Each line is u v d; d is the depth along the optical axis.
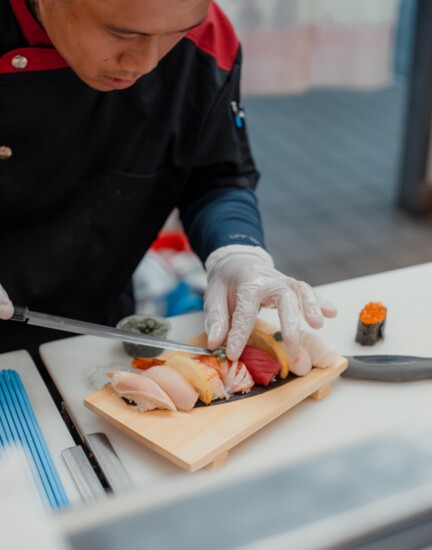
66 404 0.95
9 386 0.95
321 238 3.03
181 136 1.21
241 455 0.85
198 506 0.35
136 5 0.69
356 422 0.91
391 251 2.93
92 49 0.77
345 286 1.20
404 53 4.47
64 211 1.18
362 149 3.84
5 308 0.96
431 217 3.18
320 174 3.57
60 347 1.06
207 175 1.29
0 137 1.06
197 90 1.19
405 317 1.12
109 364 1.02
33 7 0.96
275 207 3.27
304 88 3.37
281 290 1.00
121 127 1.14
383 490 0.37
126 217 1.22
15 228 1.16
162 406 0.87
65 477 0.81
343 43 3.38
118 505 0.35
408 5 4.31
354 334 1.08
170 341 0.99
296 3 3.12
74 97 1.06
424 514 0.36
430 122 3.02
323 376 0.94
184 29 0.76
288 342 0.93
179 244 2.26
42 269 1.19
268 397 0.90
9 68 1.01
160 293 2.02
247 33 3.18
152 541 0.34
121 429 0.88
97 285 1.26
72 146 1.12
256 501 0.36
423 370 0.97
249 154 1.31
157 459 0.86
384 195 3.37
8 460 0.36
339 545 0.34
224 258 1.13
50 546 0.32
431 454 0.39
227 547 0.34
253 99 4.50
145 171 1.20
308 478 0.37
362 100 4.48
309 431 0.89
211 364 0.94
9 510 0.34
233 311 1.07
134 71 0.80
